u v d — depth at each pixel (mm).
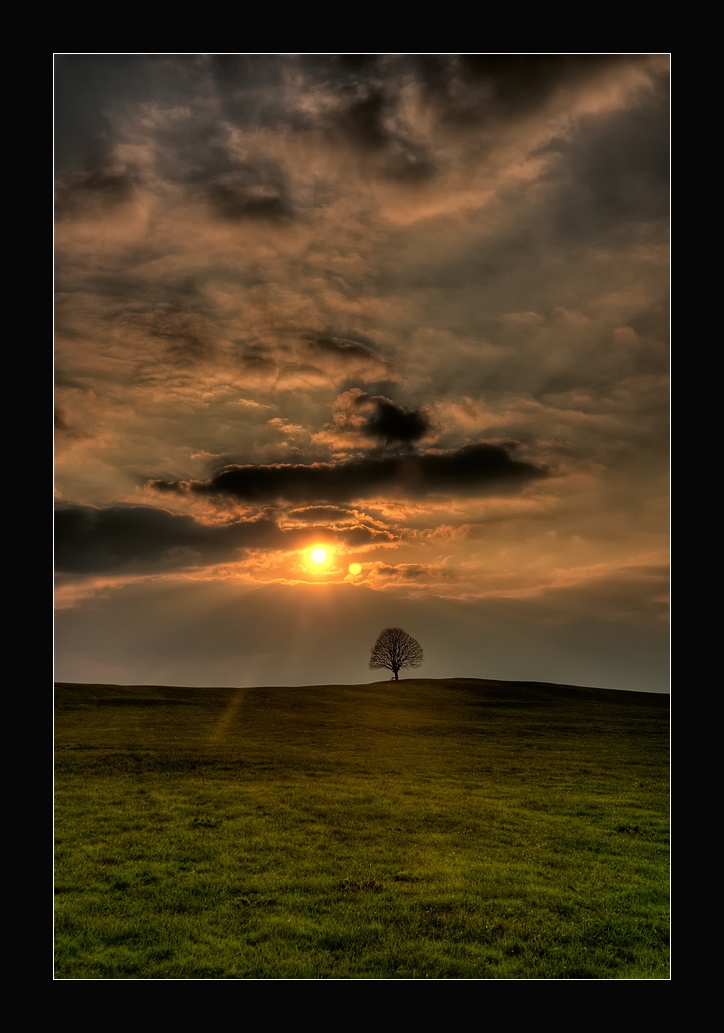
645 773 44969
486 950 19812
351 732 58344
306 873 24922
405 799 35812
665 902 23109
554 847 28812
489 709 74875
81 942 19922
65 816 31422
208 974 18516
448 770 44219
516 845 28891
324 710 70500
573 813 34375
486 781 41344
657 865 26672
